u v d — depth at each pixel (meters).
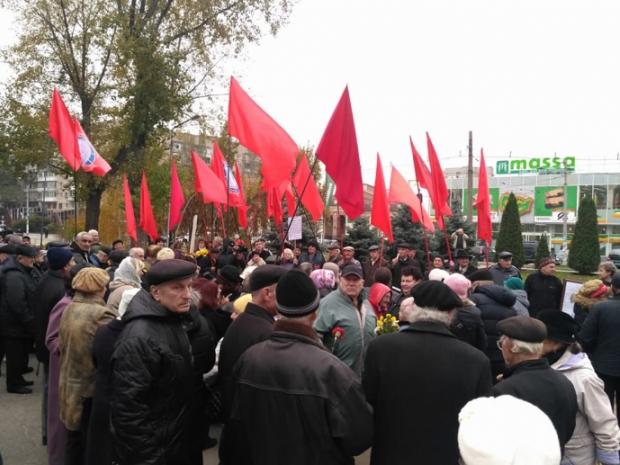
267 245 21.83
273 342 2.64
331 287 5.86
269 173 6.66
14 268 6.70
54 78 18.16
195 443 3.45
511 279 6.60
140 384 2.79
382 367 2.73
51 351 4.39
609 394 5.30
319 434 2.42
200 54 18.66
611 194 62.16
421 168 8.84
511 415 1.40
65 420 3.83
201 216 25.83
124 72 17.03
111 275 7.71
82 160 9.20
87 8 17.75
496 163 69.06
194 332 3.58
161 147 19.81
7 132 18.06
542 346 2.90
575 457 3.10
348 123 5.92
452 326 4.77
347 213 6.06
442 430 2.58
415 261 9.83
